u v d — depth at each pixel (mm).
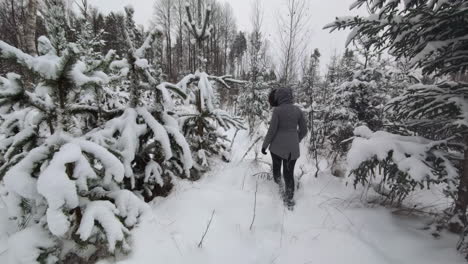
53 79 1328
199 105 3266
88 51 3334
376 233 2109
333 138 5145
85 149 1446
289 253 1834
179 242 1773
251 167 3691
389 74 4832
